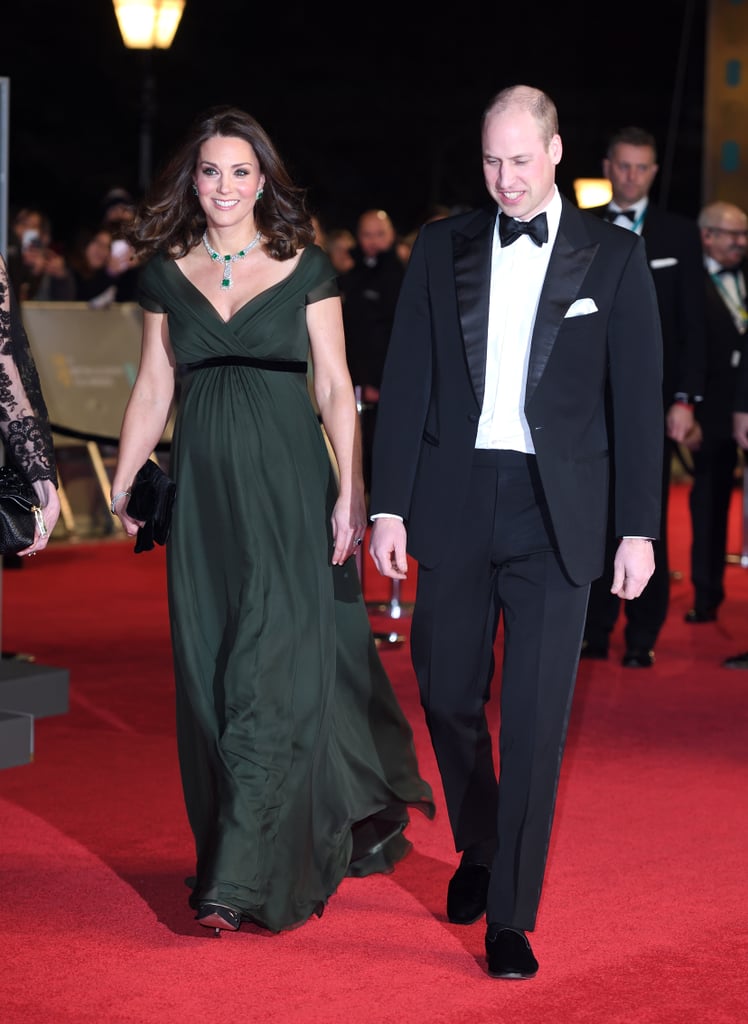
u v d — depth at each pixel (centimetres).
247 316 483
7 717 654
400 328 470
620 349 454
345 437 493
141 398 500
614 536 469
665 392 840
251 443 484
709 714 772
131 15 1471
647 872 538
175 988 434
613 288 452
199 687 490
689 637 970
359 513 495
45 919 485
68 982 437
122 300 1401
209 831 484
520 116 442
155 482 486
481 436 455
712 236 989
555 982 442
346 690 520
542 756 450
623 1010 423
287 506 488
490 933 449
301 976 445
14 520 439
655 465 452
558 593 452
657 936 479
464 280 457
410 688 824
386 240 1195
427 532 459
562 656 453
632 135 822
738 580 1201
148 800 613
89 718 744
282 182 484
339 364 495
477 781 485
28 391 455
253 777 475
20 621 984
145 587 1122
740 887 525
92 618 1000
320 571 493
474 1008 423
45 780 638
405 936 478
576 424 450
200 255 491
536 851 448
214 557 491
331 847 500
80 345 1355
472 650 469
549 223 454
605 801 621
